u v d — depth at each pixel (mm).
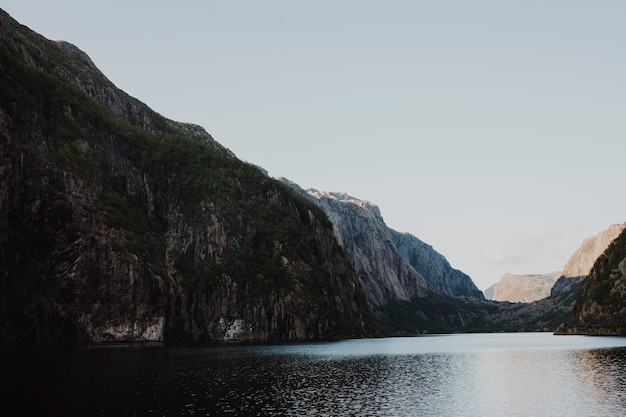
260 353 145000
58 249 176125
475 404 68375
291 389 78688
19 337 154250
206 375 92188
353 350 170250
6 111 171500
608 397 71312
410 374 99062
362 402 69125
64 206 178125
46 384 75812
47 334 163875
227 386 80312
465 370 106438
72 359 110875
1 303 153375
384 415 61531
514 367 111062
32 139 177875
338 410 63875
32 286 164625
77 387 74000
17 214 162125
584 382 85000
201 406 64312
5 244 155625
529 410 64312
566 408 65000
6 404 61781
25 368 93000
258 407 64750
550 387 81000
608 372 96000
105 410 60125
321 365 113438
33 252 168875
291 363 117062
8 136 161875
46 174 176375
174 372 95125
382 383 86562
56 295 172625
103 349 145625
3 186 155750
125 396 68562
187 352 144750
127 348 154125
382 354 151375
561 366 109250
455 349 185250
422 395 74688
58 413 58094
